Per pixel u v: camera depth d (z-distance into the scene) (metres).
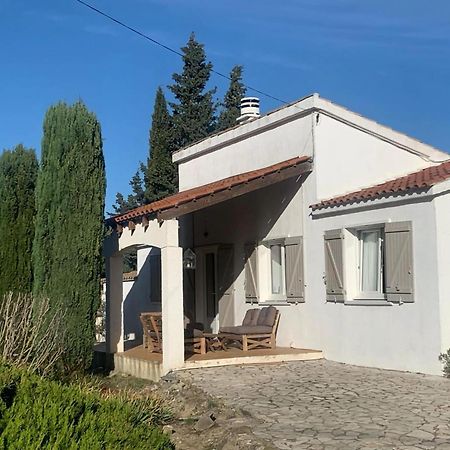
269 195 14.45
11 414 4.23
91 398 5.07
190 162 18.22
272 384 9.91
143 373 12.80
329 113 13.16
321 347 12.69
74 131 12.20
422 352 10.29
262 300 14.55
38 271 11.88
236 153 16.02
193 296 17.80
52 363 9.93
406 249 10.57
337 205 12.19
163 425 7.90
